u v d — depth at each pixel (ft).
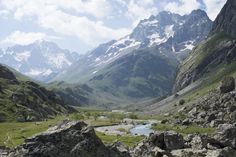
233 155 288.71
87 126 237.45
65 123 244.63
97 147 231.09
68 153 222.07
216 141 329.31
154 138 325.83
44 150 220.02
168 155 279.49
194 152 284.20
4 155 225.56
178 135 325.83
